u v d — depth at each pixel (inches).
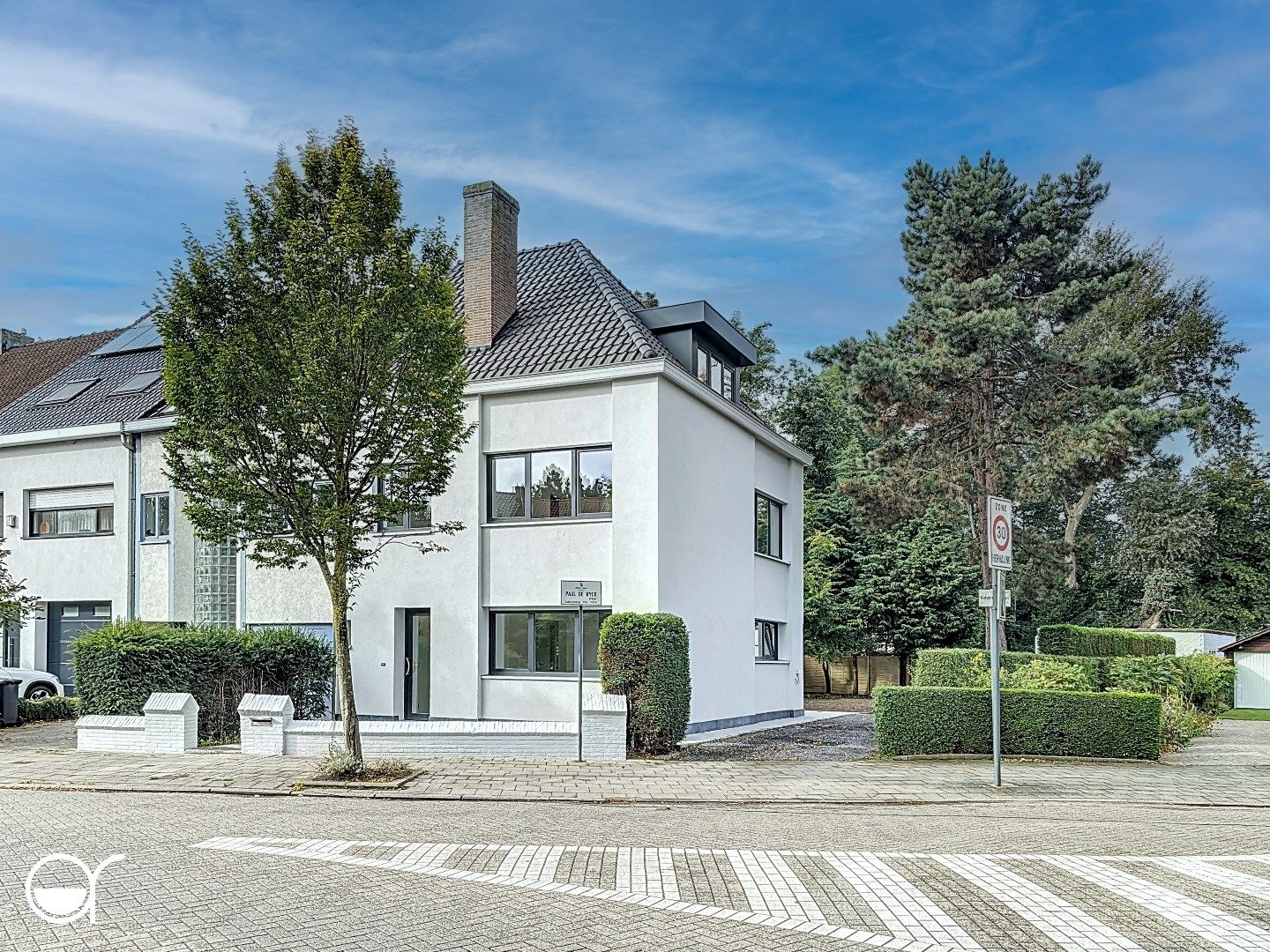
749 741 762.8
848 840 381.1
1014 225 1317.7
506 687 803.4
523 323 890.7
